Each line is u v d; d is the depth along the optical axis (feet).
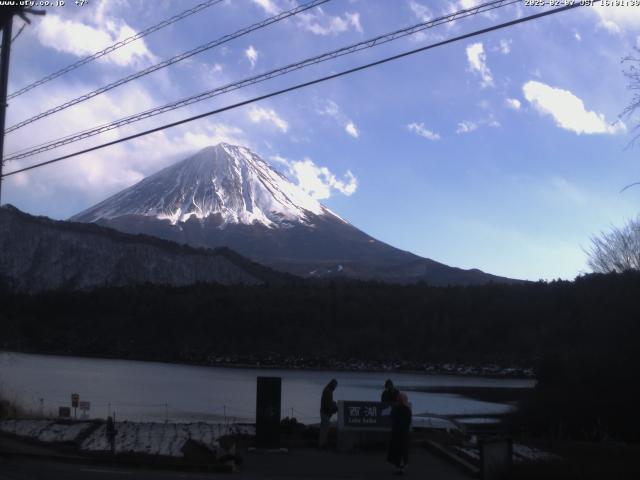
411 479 49.57
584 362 109.91
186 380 230.89
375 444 61.31
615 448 64.90
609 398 99.55
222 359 353.10
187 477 47.70
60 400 144.46
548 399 104.88
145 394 172.55
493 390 229.25
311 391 203.72
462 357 329.31
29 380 199.62
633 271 117.60
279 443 60.34
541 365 120.37
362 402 61.36
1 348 152.05
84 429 75.05
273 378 60.29
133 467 52.49
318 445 62.03
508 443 51.11
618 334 102.94
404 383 261.24
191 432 75.82
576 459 53.26
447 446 65.16
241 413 130.82
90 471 49.24
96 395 163.94
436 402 177.58
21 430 72.74
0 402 91.15
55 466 50.88
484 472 48.83
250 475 49.78
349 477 49.96
